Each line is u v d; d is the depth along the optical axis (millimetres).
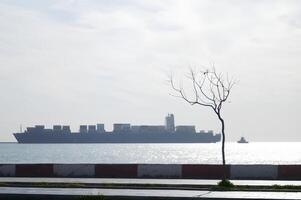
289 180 31297
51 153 150375
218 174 32281
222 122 28578
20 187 25984
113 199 20359
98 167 33781
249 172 32125
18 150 188750
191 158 118625
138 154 143750
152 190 24422
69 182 28828
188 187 25734
